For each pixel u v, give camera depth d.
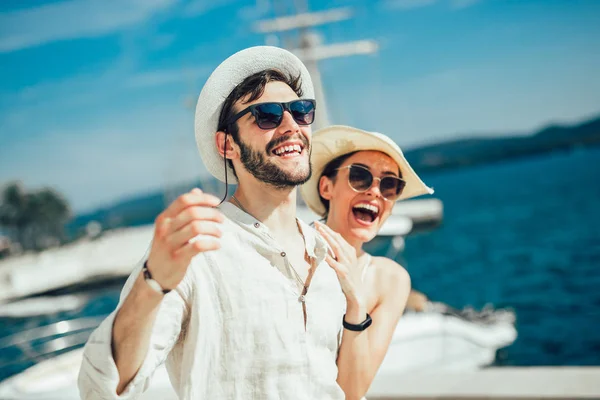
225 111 1.60
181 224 1.15
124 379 1.23
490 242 35.78
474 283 23.28
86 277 28.44
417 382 3.81
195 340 1.38
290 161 1.55
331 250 1.80
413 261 30.75
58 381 7.03
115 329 1.20
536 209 55.25
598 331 14.42
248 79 1.59
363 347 1.80
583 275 22.48
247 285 1.43
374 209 2.30
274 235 1.60
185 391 1.37
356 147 2.33
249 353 1.41
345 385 1.80
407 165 2.28
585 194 65.69
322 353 1.56
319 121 28.56
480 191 99.69
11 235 89.44
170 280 1.19
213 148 1.69
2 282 27.45
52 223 91.00
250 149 1.54
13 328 19.30
